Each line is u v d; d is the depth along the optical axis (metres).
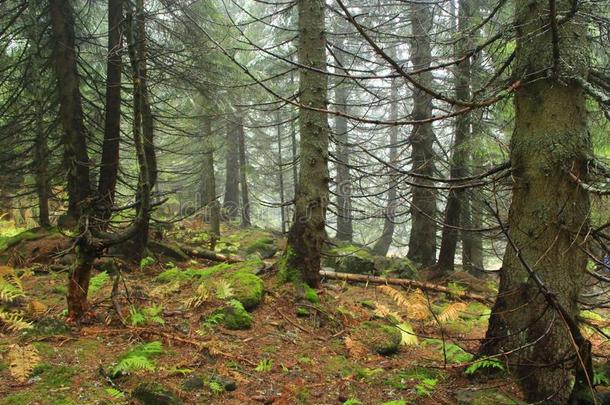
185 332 5.18
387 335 5.98
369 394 4.29
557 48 3.35
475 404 3.65
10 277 6.64
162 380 3.88
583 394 3.56
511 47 6.25
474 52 3.84
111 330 4.78
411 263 11.66
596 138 7.72
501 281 4.24
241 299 6.44
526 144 3.97
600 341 5.87
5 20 11.46
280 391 4.15
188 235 14.66
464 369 4.55
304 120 7.69
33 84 10.61
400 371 4.92
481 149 9.79
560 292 3.81
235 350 4.97
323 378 4.61
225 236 18.64
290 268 7.61
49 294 6.39
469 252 13.86
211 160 18.80
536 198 3.90
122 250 9.23
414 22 10.43
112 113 9.92
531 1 3.89
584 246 3.85
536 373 3.81
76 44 10.86
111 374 3.73
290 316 6.52
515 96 4.15
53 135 11.41
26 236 9.19
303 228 7.64
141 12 9.30
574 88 3.80
